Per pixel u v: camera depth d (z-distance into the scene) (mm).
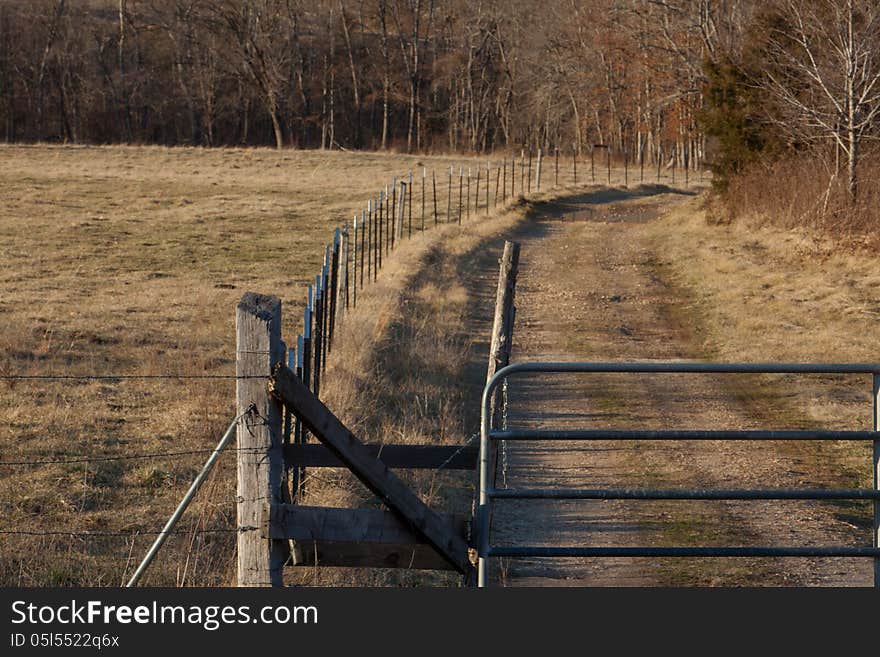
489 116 140375
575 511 12883
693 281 34344
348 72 140500
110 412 15445
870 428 17109
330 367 17859
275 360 8148
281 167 82688
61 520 11172
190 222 49312
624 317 28672
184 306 26828
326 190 67438
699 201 57656
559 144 133500
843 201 40188
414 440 14617
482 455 8562
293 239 44375
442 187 72438
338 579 9852
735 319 27266
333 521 8477
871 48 40438
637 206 68938
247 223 49875
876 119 42656
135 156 84500
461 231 45156
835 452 15672
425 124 135500
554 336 25922
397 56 137375
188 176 73500
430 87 139875
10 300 26922
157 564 10070
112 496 12008
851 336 24172
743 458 15250
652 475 14281
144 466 12961
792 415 18109
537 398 19281
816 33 44188
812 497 8586
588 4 110062
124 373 18438
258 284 31828
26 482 12273
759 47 48438
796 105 43719
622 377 21094
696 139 103250
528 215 59969
